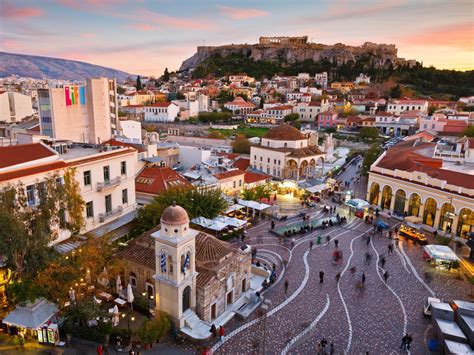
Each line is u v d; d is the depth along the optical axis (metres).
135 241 38.06
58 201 31.62
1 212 26.66
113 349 28.91
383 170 68.88
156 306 32.66
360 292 39.12
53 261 29.55
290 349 29.95
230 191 70.25
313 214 65.50
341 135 159.25
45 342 29.11
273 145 89.75
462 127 115.75
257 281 41.12
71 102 67.75
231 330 32.34
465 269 45.38
